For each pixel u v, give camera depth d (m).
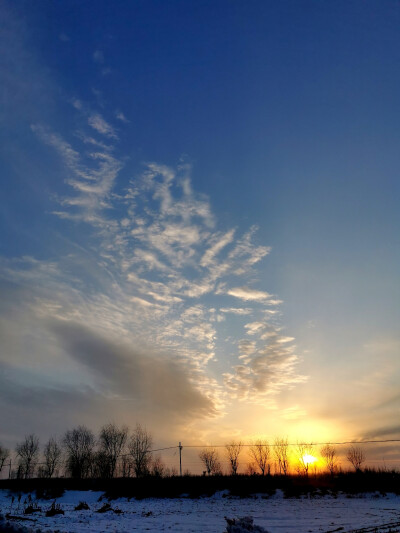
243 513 42.44
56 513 38.94
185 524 33.78
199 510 46.00
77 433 99.25
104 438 96.75
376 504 49.53
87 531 28.09
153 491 63.22
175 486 65.75
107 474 92.50
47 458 103.12
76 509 45.66
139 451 93.56
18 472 99.50
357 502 52.19
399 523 33.19
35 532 23.88
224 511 44.72
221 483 67.06
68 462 97.62
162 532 29.22
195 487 64.75
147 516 39.75
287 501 54.72
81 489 69.69
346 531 29.81
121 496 61.69
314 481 68.19
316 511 43.12
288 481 67.81
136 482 70.12
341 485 65.56
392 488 62.03
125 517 38.41
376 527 31.38
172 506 50.84
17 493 68.69
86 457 96.81
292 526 32.56
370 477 67.81
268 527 32.25
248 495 60.00
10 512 41.81
